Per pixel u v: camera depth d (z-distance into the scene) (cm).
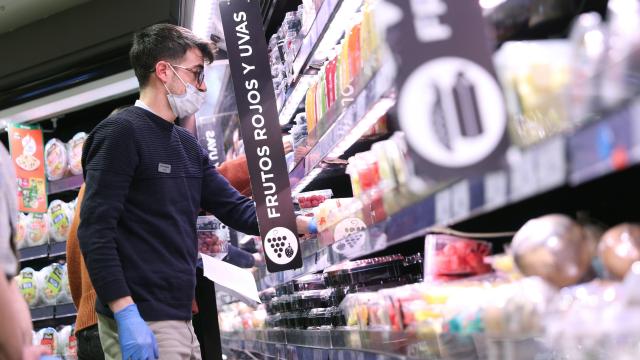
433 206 109
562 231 105
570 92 82
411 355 132
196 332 299
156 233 215
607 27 84
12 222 132
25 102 455
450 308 119
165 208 218
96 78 435
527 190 82
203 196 257
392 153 144
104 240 200
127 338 191
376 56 135
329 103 211
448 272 149
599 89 75
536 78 92
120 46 425
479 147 104
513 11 145
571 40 89
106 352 212
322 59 254
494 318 103
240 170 328
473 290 120
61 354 471
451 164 105
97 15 434
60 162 495
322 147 199
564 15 146
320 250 195
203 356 297
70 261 264
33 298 475
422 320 128
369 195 155
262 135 231
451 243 152
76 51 434
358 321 180
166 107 233
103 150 209
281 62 302
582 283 103
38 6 434
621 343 80
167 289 211
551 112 88
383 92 130
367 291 204
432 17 110
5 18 443
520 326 97
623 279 96
